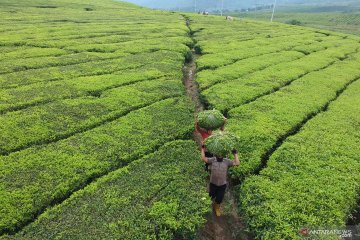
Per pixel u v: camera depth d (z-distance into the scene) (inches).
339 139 711.7
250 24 2564.0
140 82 1005.2
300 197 525.0
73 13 2368.4
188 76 1225.4
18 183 530.9
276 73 1169.4
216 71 1171.3
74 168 574.6
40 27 1734.7
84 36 1611.7
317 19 5246.1
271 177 581.3
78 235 442.3
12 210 477.7
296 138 709.3
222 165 504.4
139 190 527.8
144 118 764.0
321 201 516.1
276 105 874.1
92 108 804.6
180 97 908.6
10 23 1788.9
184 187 540.4
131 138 679.7
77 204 498.3
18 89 895.7
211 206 531.8
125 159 613.3
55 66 1146.0
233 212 549.3
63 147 635.5
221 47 1569.9
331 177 574.6
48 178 546.3
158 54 1342.3
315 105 892.0
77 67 1123.3
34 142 653.9
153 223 466.9
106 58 1270.9
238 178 597.6
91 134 685.9
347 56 1582.2
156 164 598.9
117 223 462.9
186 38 1722.4
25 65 1101.1
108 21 2150.6
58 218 471.5
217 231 514.9
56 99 856.9
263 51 1525.6
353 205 525.7
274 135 719.7
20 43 1385.3
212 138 504.7
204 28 2188.7
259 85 1034.1
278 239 452.8
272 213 494.0
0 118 725.3
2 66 1074.7
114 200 504.1
